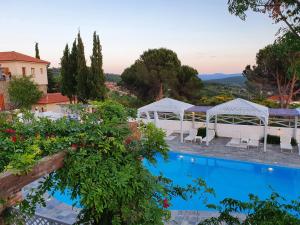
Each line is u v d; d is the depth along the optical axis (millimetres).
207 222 4875
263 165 13734
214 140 18938
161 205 5016
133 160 4605
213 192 6266
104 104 5102
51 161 3621
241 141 17578
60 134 4586
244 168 14242
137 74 33750
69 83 30453
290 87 26562
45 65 36625
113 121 4660
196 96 34375
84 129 4531
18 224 3838
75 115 5590
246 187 12594
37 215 6371
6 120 5512
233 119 19656
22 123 5121
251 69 29250
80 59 28297
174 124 21812
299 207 4438
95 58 27984
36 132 4633
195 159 15562
